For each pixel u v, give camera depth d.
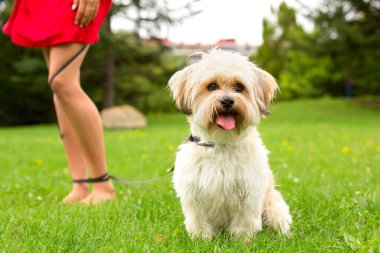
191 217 1.21
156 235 1.19
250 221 1.20
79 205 1.53
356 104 9.02
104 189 1.65
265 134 4.22
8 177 2.20
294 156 2.74
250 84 1.23
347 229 1.21
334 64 8.49
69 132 1.67
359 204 1.41
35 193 1.81
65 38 1.49
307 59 11.57
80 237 1.14
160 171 2.24
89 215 1.35
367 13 7.79
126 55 7.52
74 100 1.54
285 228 1.24
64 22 1.49
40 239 1.12
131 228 1.25
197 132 1.22
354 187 1.69
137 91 8.21
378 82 8.31
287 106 9.02
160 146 3.47
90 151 1.60
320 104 9.13
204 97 1.22
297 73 11.82
